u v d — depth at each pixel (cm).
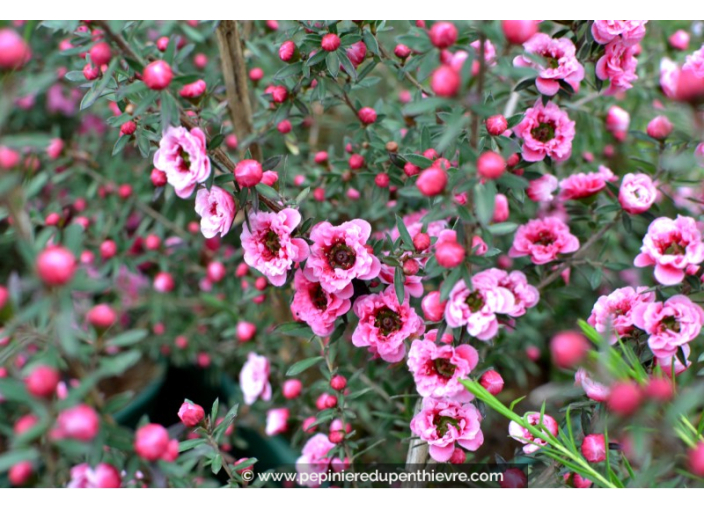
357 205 36
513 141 27
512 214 36
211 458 28
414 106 23
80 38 28
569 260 30
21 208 23
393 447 35
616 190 30
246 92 32
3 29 23
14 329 23
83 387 22
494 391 27
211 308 41
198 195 26
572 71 28
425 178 24
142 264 40
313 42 29
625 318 27
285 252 26
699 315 26
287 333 28
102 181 37
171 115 25
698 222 28
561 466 27
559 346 23
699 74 28
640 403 23
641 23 28
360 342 27
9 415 28
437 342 27
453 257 25
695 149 28
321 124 41
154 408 39
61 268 22
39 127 42
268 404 37
